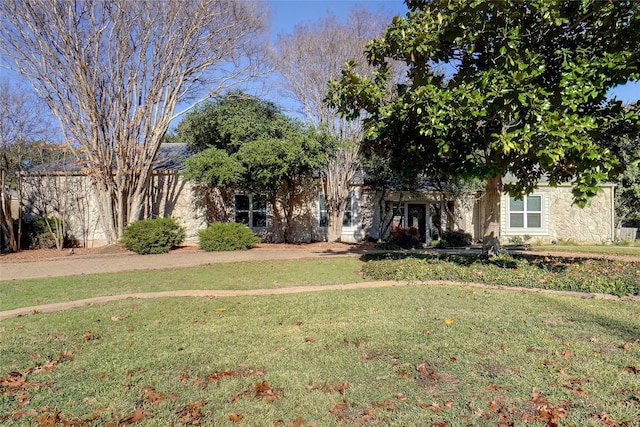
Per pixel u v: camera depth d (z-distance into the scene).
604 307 5.81
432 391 3.30
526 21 6.95
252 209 17.66
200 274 9.45
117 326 5.17
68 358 4.11
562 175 7.36
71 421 2.92
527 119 6.21
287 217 17.17
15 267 10.93
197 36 14.42
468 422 2.86
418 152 8.34
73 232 16.31
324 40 15.81
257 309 5.95
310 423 2.88
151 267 10.59
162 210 16.70
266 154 13.64
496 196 9.52
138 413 3.01
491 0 6.31
